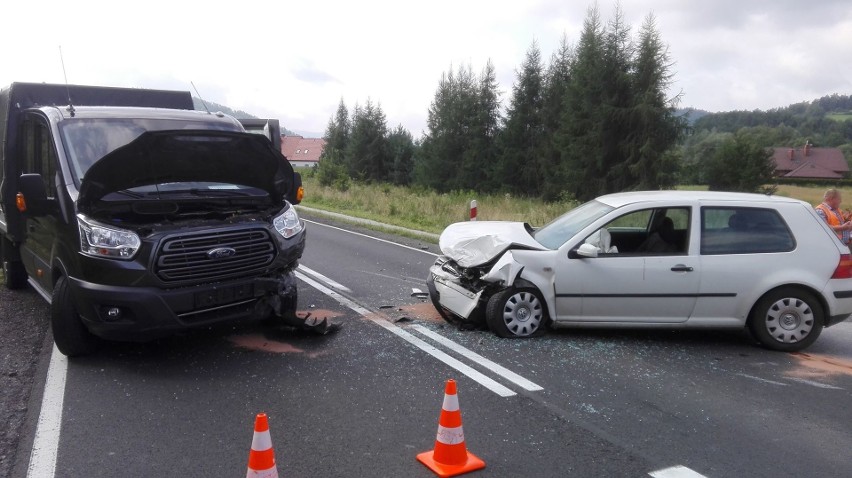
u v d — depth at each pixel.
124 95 8.41
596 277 6.74
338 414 4.81
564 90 42.91
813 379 5.87
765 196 7.19
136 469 3.94
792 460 4.24
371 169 59.62
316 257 12.08
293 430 4.52
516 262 6.74
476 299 6.93
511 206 26.14
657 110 35.41
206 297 5.70
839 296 6.71
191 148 5.92
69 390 5.20
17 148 7.33
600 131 37.44
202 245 5.67
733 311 6.77
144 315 5.44
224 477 3.85
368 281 9.81
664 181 36.19
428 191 38.56
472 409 4.95
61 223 5.85
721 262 6.73
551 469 4.04
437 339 6.78
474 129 49.19
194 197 6.16
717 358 6.44
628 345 6.77
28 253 7.27
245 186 6.75
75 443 4.27
